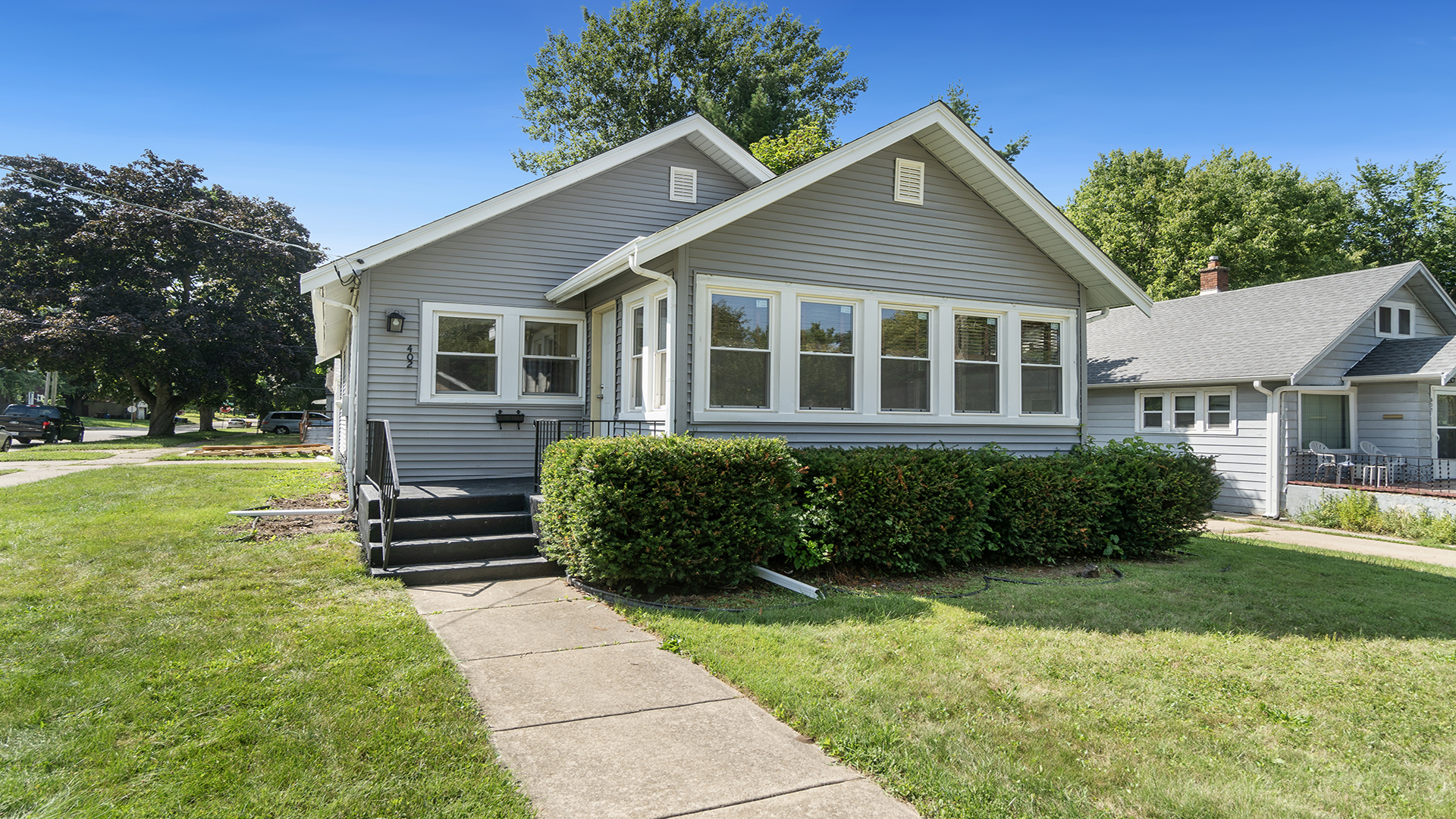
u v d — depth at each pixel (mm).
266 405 42000
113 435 38188
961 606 6188
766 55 28875
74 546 7566
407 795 3016
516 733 3672
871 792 3154
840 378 8766
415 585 6641
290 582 6336
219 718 3688
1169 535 8812
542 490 7320
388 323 9555
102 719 3648
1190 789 3199
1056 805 3051
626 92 28281
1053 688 4383
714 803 3031
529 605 6043
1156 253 29844
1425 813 3096
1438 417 14977
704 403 7930
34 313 31656
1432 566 9070
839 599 6234
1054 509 8211
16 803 2896
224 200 36375
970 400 9531
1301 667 4902
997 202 9594
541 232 10547
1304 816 3033
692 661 4777
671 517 6238
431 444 9766
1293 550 10219
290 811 2885
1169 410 16750
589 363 10383
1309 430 15109
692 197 11609
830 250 8664
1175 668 4812
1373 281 15695
